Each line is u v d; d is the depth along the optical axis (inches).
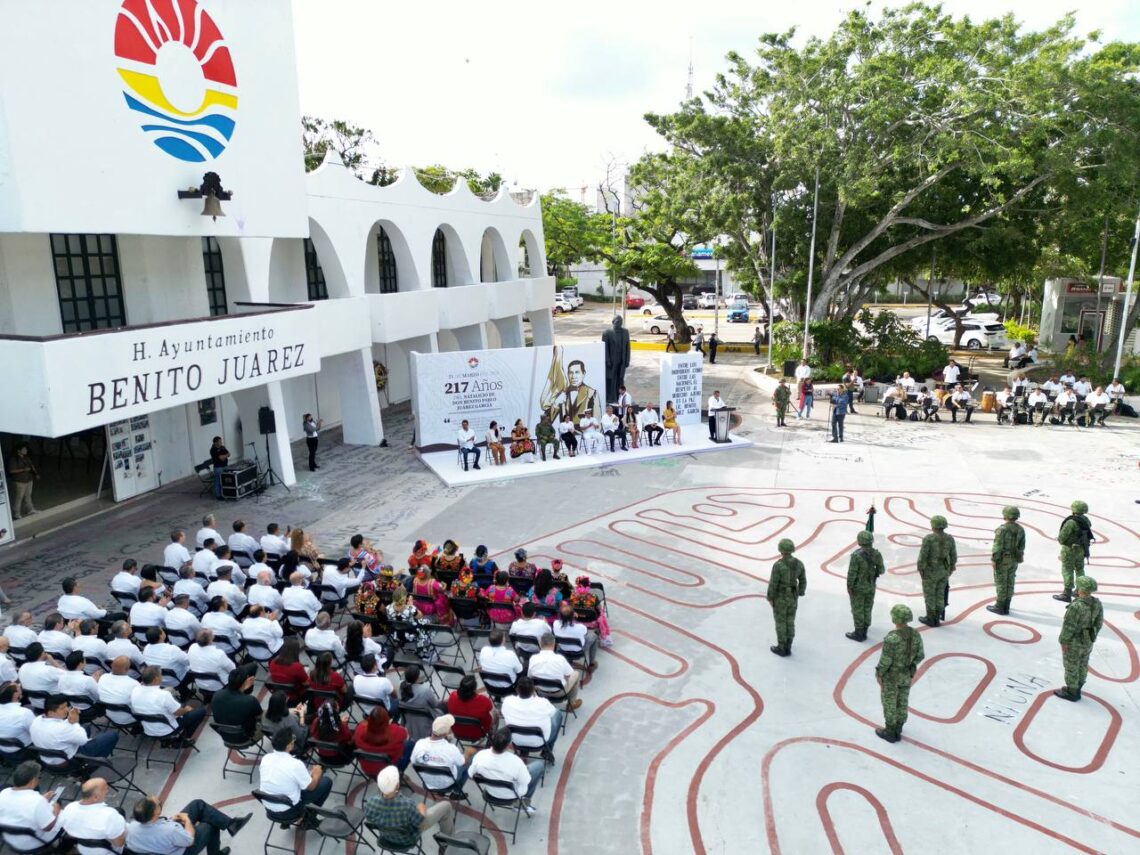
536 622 423.2
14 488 673.6
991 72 1085.8
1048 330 1565.0
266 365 727.7
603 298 3056.1
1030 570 574.6
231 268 792.9
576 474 842.8
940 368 1321.4
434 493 783.7
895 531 656.4
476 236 1245.7
